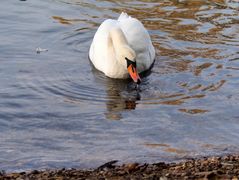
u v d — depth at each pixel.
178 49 18.12
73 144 12.88
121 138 13.14
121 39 16.94
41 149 12.66
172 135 13.22
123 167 11.17
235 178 9.84
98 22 20.06
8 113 14.34
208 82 15.95
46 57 17.64
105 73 16.91
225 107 14.51
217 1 21.55
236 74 16.38
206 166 10.84
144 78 16.52
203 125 13.65
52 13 20.56
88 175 10.66
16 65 17.02
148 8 21.11
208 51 17.91
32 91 15.52
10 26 19.45
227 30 19.25
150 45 17.42
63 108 14.66
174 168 10.85
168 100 15.05
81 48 18.47
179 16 20.39
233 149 12.48
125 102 15.06
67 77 16.48
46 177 10.55
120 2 21.58
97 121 13.99
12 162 12.00
